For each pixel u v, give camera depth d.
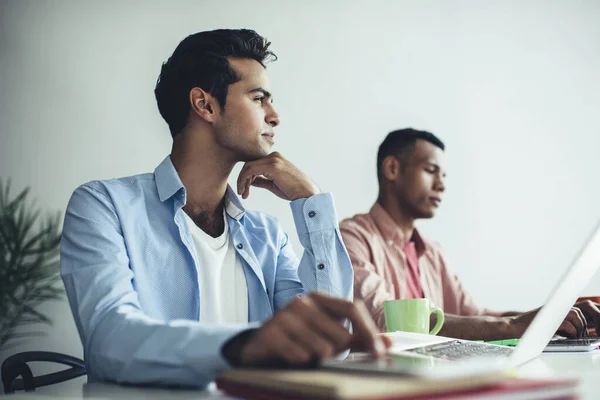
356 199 3.19
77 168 2.91
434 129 3.40
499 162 3.49
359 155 3.23
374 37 3.36
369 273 2.38
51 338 2.77
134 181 1.48
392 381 0.51
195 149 1.54
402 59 3.40
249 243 1.60
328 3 3.30
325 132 3.20
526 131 3.58
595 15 3.80
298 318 0.62
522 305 3.41
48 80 2.95
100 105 2.97
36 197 2.85
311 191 1.52
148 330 0.82
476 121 3.49
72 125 2.94
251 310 1.54
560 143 3.63
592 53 3.77
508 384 0.54
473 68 3.53
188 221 1.50
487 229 3.39
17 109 2.90
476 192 3.41
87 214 1.33
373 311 2.30
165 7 3.11
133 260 1.37
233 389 0.63
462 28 3.54
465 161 3.42
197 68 1.54
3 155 2.85
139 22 3.07
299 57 3.22
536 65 3.65
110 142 2.96
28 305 2.75
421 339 1.12
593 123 3.71
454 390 0.52
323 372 0.60
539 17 3.70
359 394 0.48
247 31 1.59
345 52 3.30
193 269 1.42
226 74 1.53
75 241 1.29
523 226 3.47
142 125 3.01
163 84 1.59
